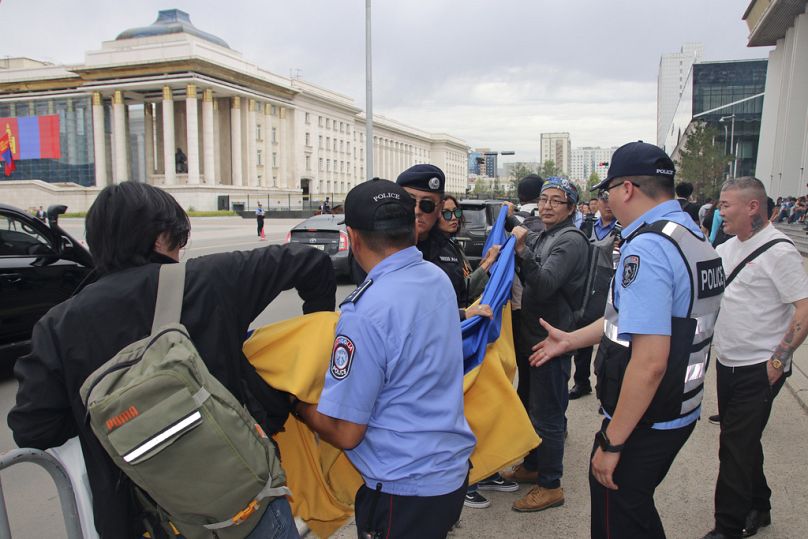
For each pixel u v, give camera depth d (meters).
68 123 72.00
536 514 3.35
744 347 2.96
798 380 5.48
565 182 3.54
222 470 1.48
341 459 2.29
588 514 3.35
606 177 2.21
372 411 1.76
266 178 73.06
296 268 1.89
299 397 1.83
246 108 69.81
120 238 1.66
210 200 58.84
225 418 1.49
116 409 1.41
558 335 2.61
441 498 1.79
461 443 1.87
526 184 5.85
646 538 2.14
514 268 3.03
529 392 3.73
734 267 3.08
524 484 3.77
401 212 1.81
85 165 71.88
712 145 55.91
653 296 1.94
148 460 1.42
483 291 3.04
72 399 1.57
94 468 1.63
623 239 2.16
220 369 1.68
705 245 2.09
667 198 2.12
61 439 1.65
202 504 1.48
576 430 4.65
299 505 2.21
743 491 2.92
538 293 3.22
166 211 1.71
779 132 44.03
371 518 1.83
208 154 64.50
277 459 1.67
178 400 1.42
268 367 1.90
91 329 1.55
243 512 1.53
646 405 1.97
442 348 1.81
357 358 1.68
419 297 1.77
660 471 2.16
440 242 2.96
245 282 1.76
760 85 81.81
